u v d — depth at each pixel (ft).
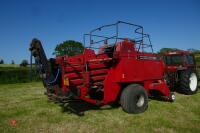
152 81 27.17
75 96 21.50
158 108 25.58
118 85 24.07
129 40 24.62
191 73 33.76
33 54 23.13
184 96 32.58
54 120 21.57
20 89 43.27
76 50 25.32
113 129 19.08
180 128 19.08
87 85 22.35
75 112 24.16
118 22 23.66
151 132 18.31
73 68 21.72
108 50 25.26
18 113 24.14
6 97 33.65
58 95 21.80
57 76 21.72
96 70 23.17
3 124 20.65
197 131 18.39
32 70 23.73
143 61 25.62
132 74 24.34
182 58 34.99
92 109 25.41
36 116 22.94
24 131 18.84
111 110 24.98
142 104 24.14
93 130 18.92
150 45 26.71
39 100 30.68
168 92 28.45
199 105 26.99
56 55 22.41
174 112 23.97
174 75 34.14
